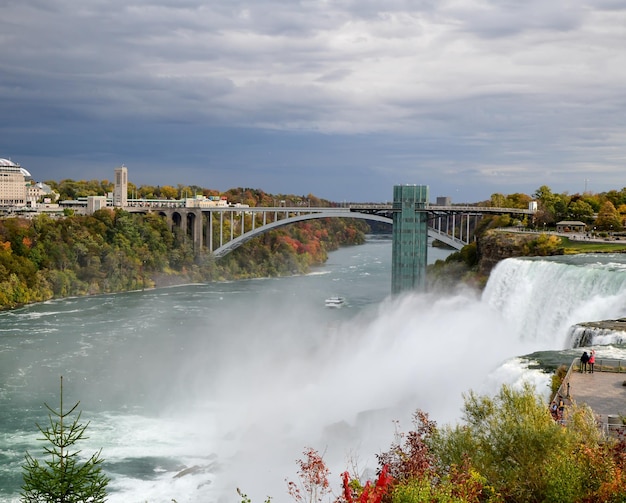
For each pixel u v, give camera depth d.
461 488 20.17
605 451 21.84
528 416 23.28
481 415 24.95
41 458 47.31
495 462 22.48
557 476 20.48
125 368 70.75
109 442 50.56
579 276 55.34
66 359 73.62
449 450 23.31
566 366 35.44
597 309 50.84
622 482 19.69
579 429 23.23
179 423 54.66
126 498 41.44
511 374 36.47
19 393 61.62
